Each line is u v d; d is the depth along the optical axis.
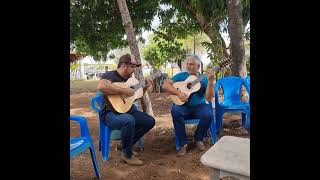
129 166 3.45
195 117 3.87
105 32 11.73
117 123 3.41
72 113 7.00
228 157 1.58
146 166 3.43
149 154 3.86
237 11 4.90
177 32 8.83
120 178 3.14
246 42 6.42
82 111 7.29
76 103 8.82
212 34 8.11
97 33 11.69
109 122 3.48
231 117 5.44
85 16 11.05
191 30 9.00
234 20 4.91
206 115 3.76
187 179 3.09
